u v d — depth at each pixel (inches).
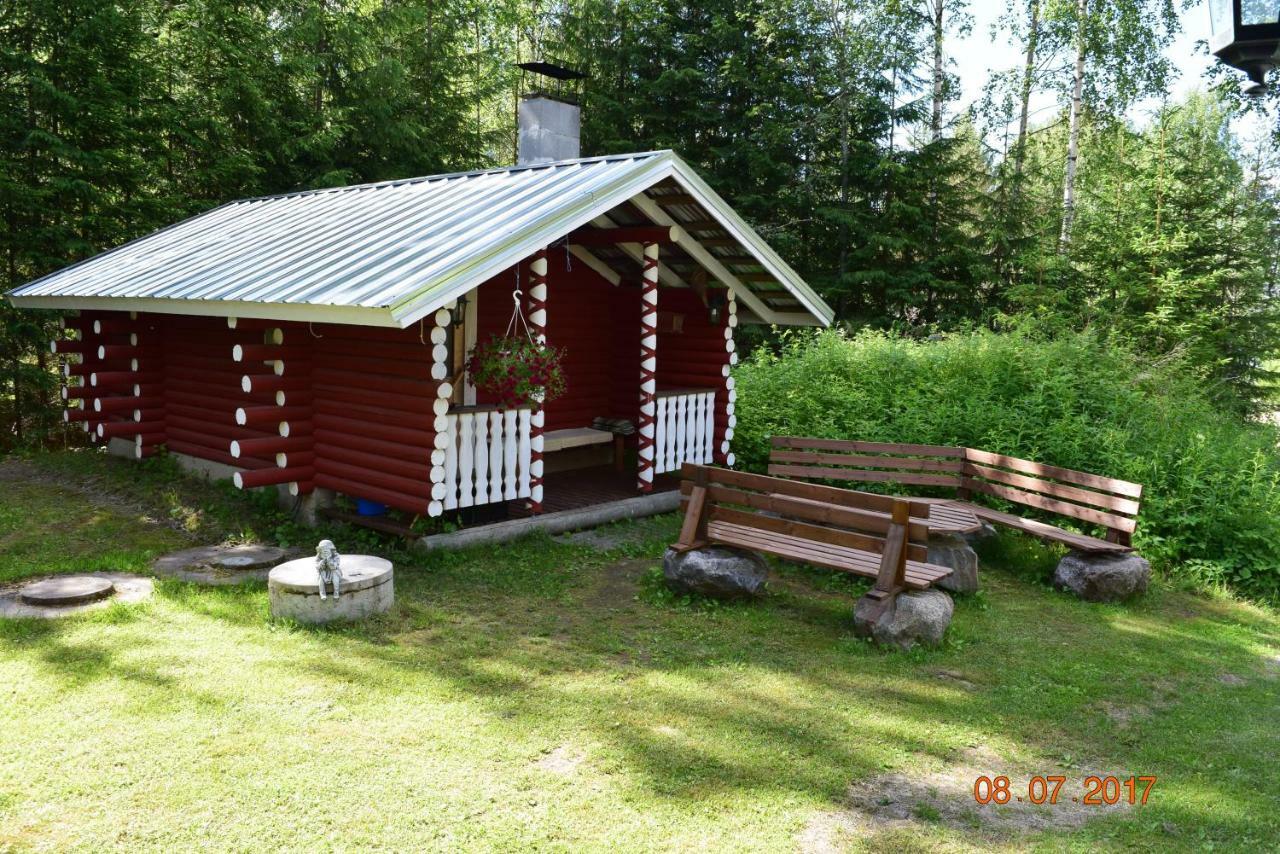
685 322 434.0
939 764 182.2
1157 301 663.1
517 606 268.4
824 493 261.3
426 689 205.3
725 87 940.0
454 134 917.2
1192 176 667.4
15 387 570.9
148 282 378.6
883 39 892.6
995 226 871.1
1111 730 203.3
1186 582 327.0
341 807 155.7
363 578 248.5
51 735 178.1
